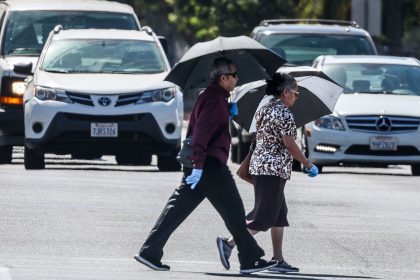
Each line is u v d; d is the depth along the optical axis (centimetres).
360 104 5000
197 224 3384
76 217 3428
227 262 2692
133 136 4562
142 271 2625
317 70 2888
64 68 4756
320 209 3816
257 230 2691
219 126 2597
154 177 4503
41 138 4556
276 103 2703
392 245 3159
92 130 4538
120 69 4775
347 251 3045
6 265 2639
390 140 4947
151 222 3378
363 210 3825
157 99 4591
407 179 4938
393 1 10106
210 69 2691
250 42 2656
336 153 4950
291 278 2614
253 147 2822
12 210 3519
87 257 2816
